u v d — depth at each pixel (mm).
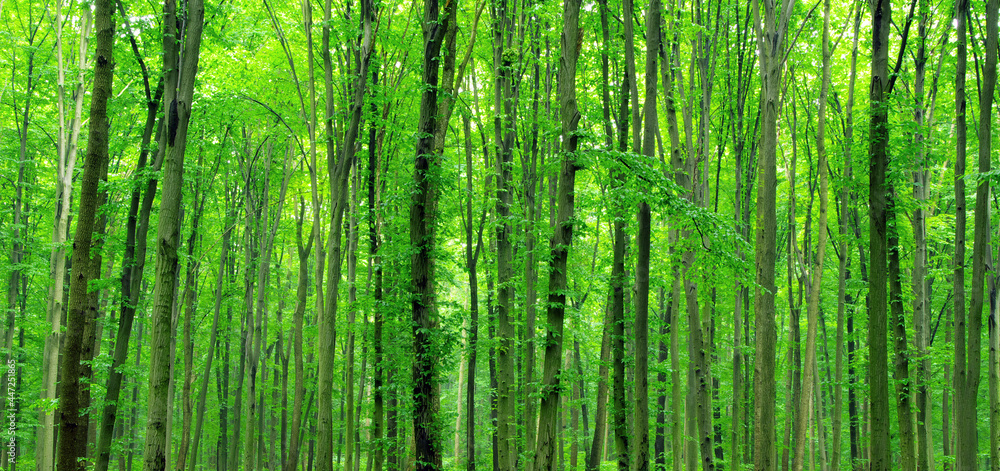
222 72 16844
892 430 17641
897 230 14508
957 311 10695
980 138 9961
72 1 16594
